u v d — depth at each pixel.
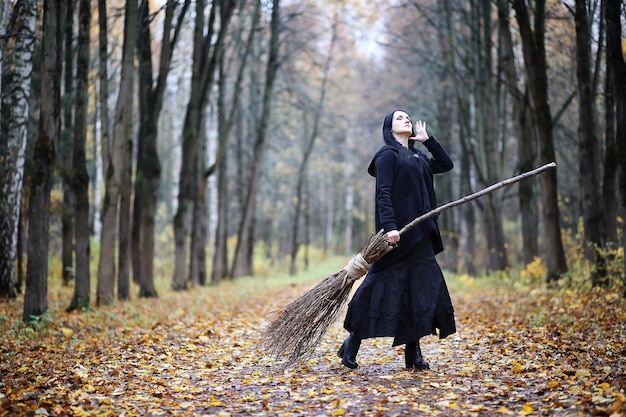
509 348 6.76
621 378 4.59
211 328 9.27
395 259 5.52
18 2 11.34
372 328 5.46
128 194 15.45
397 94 30.30
